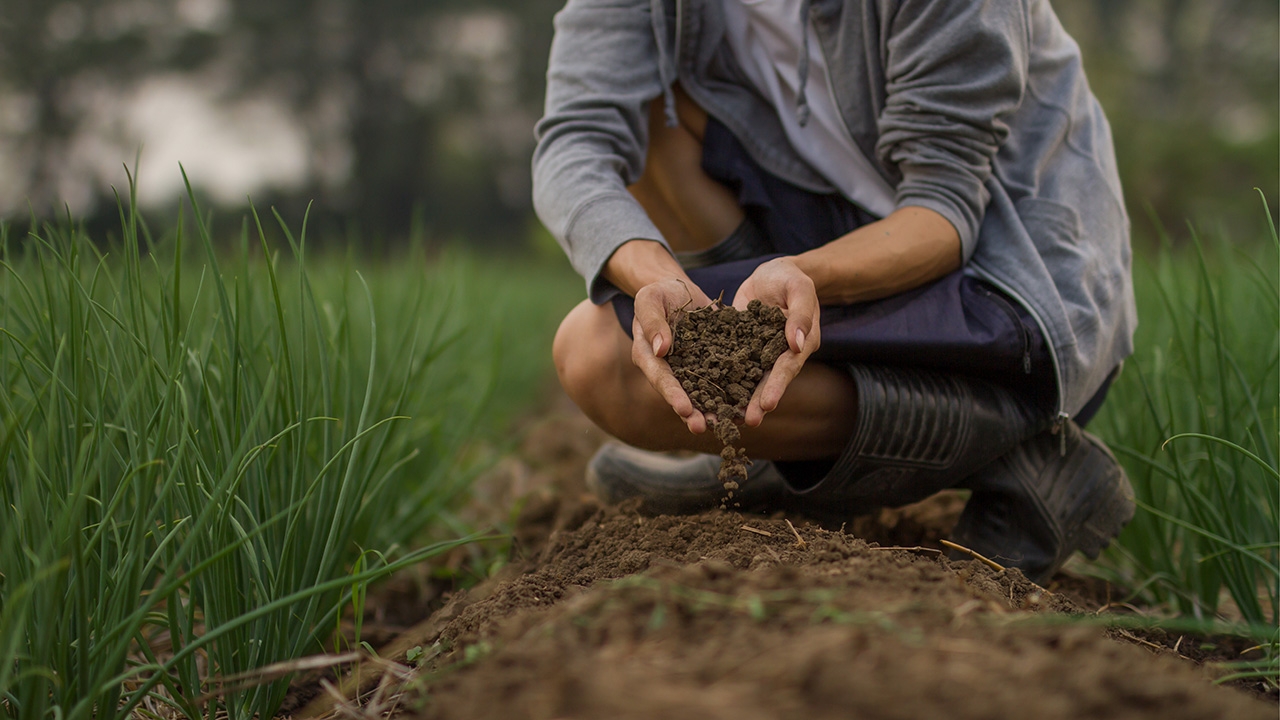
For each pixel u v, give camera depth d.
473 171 38.12
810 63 1.79
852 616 0.98
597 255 1.62
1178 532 2.03
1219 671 1.47
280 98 37.38
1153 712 0.90
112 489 1.44
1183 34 27.80
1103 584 1.98
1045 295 1.61
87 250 1.74
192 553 1.39
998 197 1.71
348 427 1.74
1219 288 1.90
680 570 1.20
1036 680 0.89
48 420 1.19
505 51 37.97
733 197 1.90
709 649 0.94
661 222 2.01
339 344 1.84
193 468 1.38
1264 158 13.76
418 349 2.54
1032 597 1.31
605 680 0.89
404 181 37.41
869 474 1.61
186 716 1.39
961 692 0.85
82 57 33.62
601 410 1.68
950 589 1.14
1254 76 25.12
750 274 1.67
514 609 1.40
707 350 1.46
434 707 1.06
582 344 1.67
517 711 0.91
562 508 2.33
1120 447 1.84
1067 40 1.84
